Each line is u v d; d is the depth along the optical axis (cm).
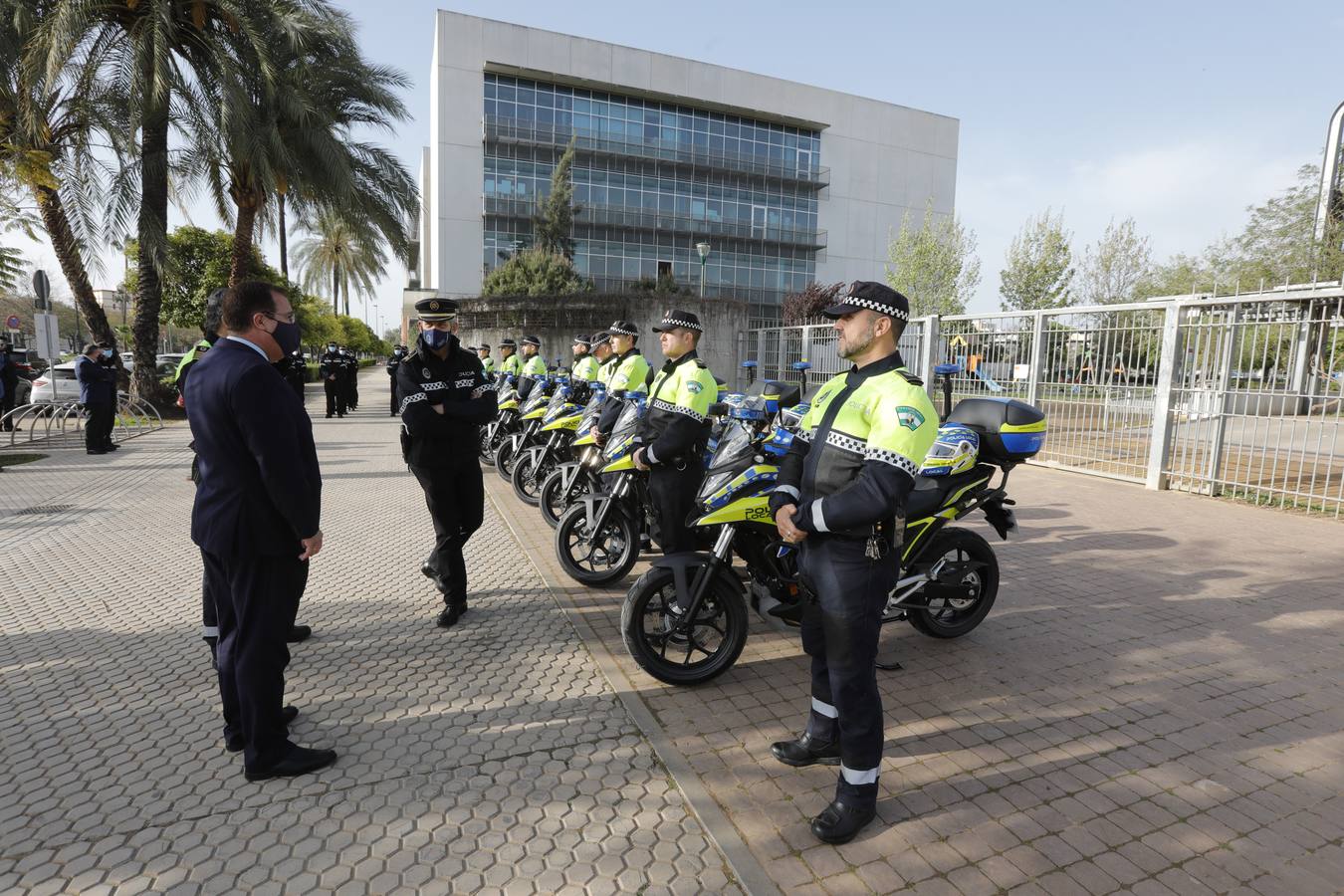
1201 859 241
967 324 1142
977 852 244
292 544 279
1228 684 367
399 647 408
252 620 275
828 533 248
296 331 296
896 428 233
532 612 463
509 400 980
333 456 1145
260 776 281
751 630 448
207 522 271
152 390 1644
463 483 439
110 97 1338
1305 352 803
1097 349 958
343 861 238
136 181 1467
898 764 297
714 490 362
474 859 240
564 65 4044
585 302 2341
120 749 304
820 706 288
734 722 330
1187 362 848
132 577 524
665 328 438
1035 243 2959
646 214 4325
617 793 277
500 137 3978
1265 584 518
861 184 4947
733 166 4522
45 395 1641
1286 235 1906
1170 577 535
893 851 244
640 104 4297
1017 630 436
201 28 1370
